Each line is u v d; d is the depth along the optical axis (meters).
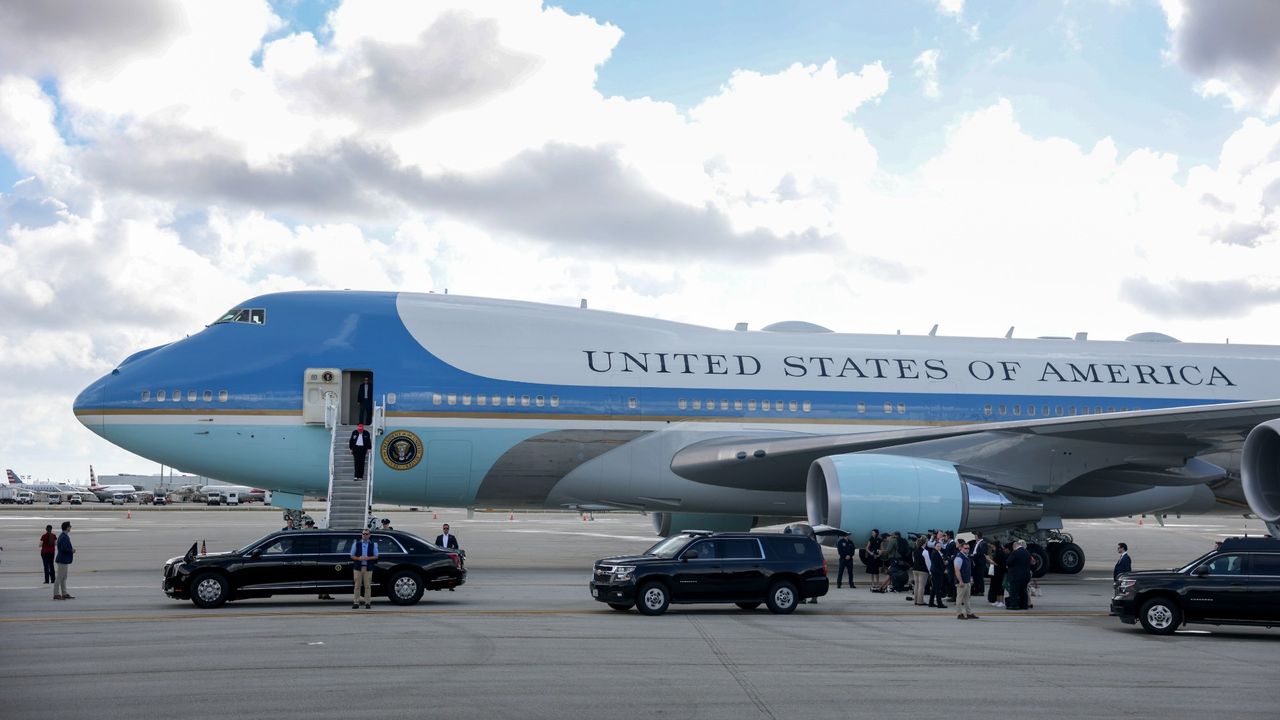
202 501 119.31
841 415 28.53
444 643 14.76
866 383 29.02
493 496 27.75
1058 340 32.12
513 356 27.56
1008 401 29.53
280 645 14.46
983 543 22.42
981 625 17.94
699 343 29.00
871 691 11.58
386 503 28.38
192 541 43.94
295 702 10.69
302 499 28.19
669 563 18.64
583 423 27.28
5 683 11.61
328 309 27.73
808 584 19.12
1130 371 30.77
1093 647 15.33
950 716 10.36
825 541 26.05
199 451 26.33
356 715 10.14
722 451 26.89
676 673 12.55
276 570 19.16
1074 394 30.03
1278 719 10.41
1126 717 10.43
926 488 24.56
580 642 15.02
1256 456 21.62
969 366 29.98
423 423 26.67
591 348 28.09
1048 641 15.93
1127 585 17.09
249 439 26.38
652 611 18.50
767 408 28.23
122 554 35.84
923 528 24.47
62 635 15.37
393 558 19.69
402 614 18.22
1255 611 16.25
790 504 28.86
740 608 20.14
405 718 10.03
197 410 26.31
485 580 25.47
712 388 28.14
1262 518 21.44
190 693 11.10
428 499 27.75
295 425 26.50
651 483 27.67
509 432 26.98
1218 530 64.50
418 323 27.69
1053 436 25.83
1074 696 11.45
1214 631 17.48
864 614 19.38
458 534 52.62
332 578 19.33
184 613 18.22
